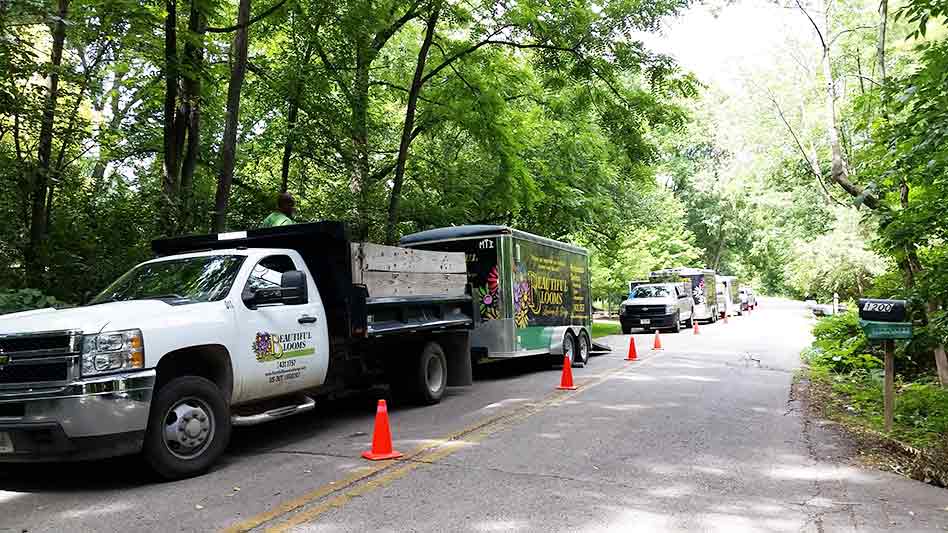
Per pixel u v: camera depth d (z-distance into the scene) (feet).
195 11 40.78
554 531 15.97
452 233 45.57
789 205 166.09
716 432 27.45
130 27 39.14
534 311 48.24
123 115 46.88
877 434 27.07
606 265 116.98
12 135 39.58
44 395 18.69
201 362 23.12
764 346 71.26
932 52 27.66
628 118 63.00
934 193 29.27
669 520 16.79
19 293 32.27
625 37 60.13
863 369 45.85
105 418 18.99
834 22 51.62
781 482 20.25
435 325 34.83
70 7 37.55
